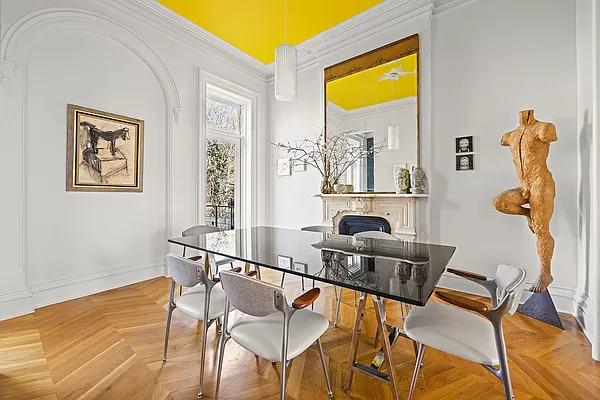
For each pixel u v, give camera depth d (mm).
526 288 2893
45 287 2889
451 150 3355
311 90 4820
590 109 2352
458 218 3307
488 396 1634
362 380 1792
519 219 2961
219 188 4953
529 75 2906
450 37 3379
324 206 4406
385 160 3885
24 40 2723
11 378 1771
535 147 2502
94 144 3268
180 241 2480
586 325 2275
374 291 1273
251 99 5246
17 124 2680
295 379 1796
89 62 3238
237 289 1413
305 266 1678
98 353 2055
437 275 1507
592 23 2168
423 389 1693
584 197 2441
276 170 5344
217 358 2012
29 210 2801
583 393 1644
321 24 4035
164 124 3998
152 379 1777
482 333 1467
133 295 3203
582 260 2494
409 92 3666
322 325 1600
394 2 3576
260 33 4254
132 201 3641
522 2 2943
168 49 3996
